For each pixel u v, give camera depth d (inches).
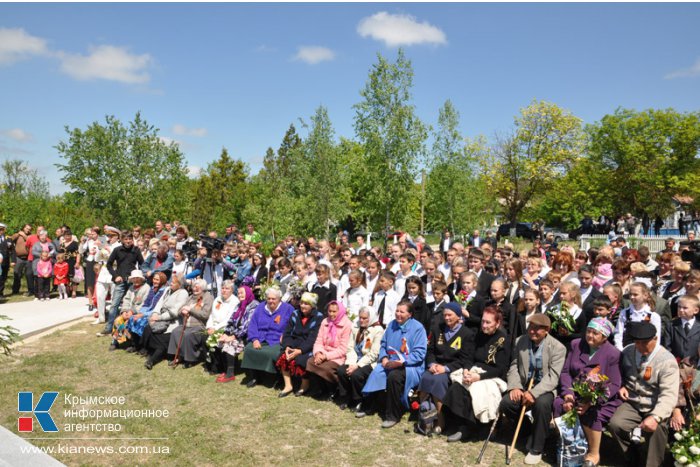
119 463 201.0
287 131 2544.3
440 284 280.7
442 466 197.9
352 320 282.8
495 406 215.5
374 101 786.2
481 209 1317.7
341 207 1074.7
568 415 193.9
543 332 212.5
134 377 306.0
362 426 237.3
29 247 594.6
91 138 819.4
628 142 1469.0
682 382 200.1
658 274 335.0
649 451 186.9
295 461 202.7
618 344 230.2
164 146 861.8
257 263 409.4
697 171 1423.5
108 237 495.5
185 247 421.4
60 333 409.1
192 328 326.6
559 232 1802.4
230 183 2090.3
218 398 272.8
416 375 240.4
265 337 300.0
